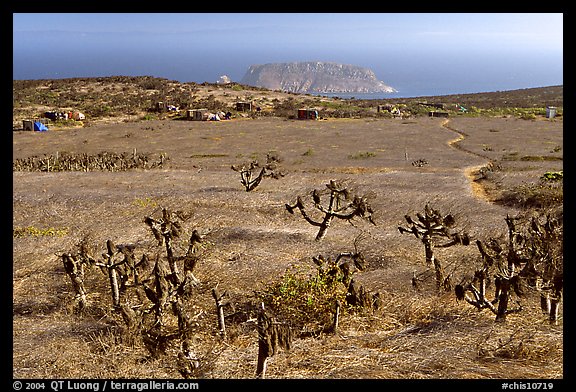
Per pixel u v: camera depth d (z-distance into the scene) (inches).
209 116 3622.0
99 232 768.3
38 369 323.0
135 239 727.7
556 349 319.0
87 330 406.9
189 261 487.8
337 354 323.9
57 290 522.9
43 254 653.3
